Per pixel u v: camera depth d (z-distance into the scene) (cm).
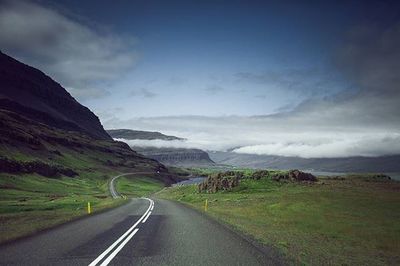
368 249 2119
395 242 2469
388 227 3256
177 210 4312
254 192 8906
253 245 1725
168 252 1494
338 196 6631
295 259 1421
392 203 5503
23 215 3506
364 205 5259
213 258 1381
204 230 2305
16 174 15538
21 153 19488
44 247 1580
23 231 2128
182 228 2397
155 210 4269
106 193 14475
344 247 2094
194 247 1630
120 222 2766
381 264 1588
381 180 11544
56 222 2720
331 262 1472
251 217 3759
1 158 15612
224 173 10644
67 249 1534
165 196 11775
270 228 2797
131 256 1395
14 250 1502
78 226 2455
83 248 1562
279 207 5062
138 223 2692
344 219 3769
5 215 3544
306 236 2448
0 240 1778
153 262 1292
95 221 2834
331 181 11062
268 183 10044
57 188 14750
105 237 1919
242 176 10688
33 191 12912
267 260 1362
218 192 9500
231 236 2039
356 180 11456
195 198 8256
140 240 1820
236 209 4841
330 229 3058
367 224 3428
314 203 5534
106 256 1388
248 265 1267
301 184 9969
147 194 15962
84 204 6525
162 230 2270
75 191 14675
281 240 2058
